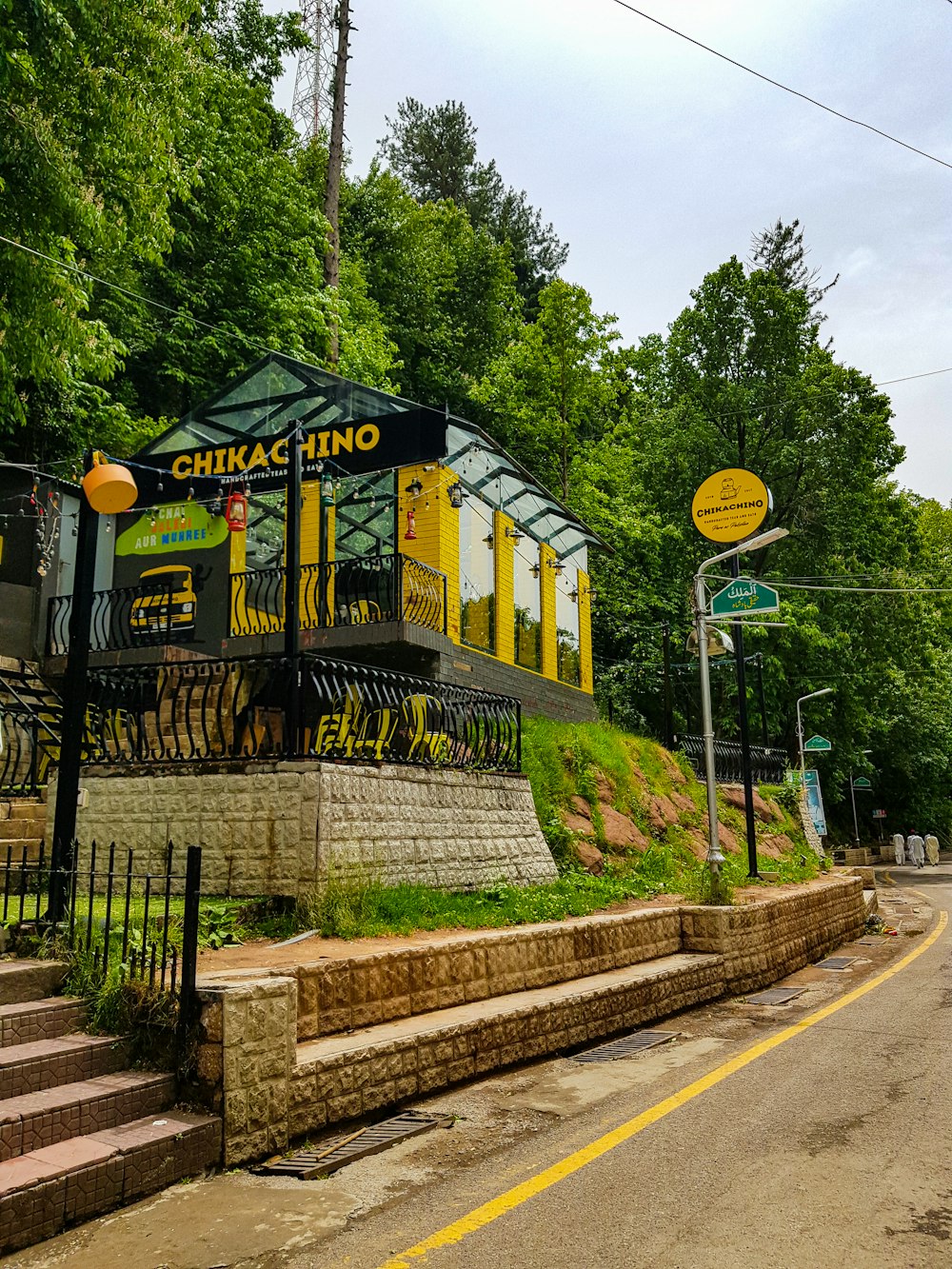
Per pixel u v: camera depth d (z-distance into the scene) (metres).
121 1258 3.82
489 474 17.92
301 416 15.57
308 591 15.38
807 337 39.12
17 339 11.34
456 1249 3.90
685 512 34.62
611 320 30.19
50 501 16.09
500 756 12.52
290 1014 5.26
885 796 49.75
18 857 9.09
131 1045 5.16
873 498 37.41
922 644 38.75
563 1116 5.88
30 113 10.55
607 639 34.03
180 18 12.10
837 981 12.51
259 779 8.80
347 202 36.69
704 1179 4.72
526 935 8.37
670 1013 9.67
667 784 21.03
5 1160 4.17
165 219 13.01
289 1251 3.89
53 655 15.10
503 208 48.72
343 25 28.80
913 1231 4.05
